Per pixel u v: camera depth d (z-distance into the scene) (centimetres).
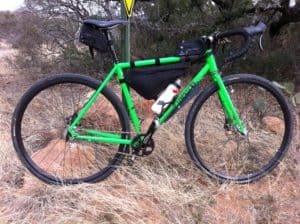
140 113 262
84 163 223
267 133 248
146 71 198
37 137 245
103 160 226
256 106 244
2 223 185
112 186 210
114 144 227
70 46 393
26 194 203
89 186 206
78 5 376
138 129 207
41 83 202
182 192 206
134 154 208
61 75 201
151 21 363
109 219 186
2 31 541
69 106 229
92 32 196
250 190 214
